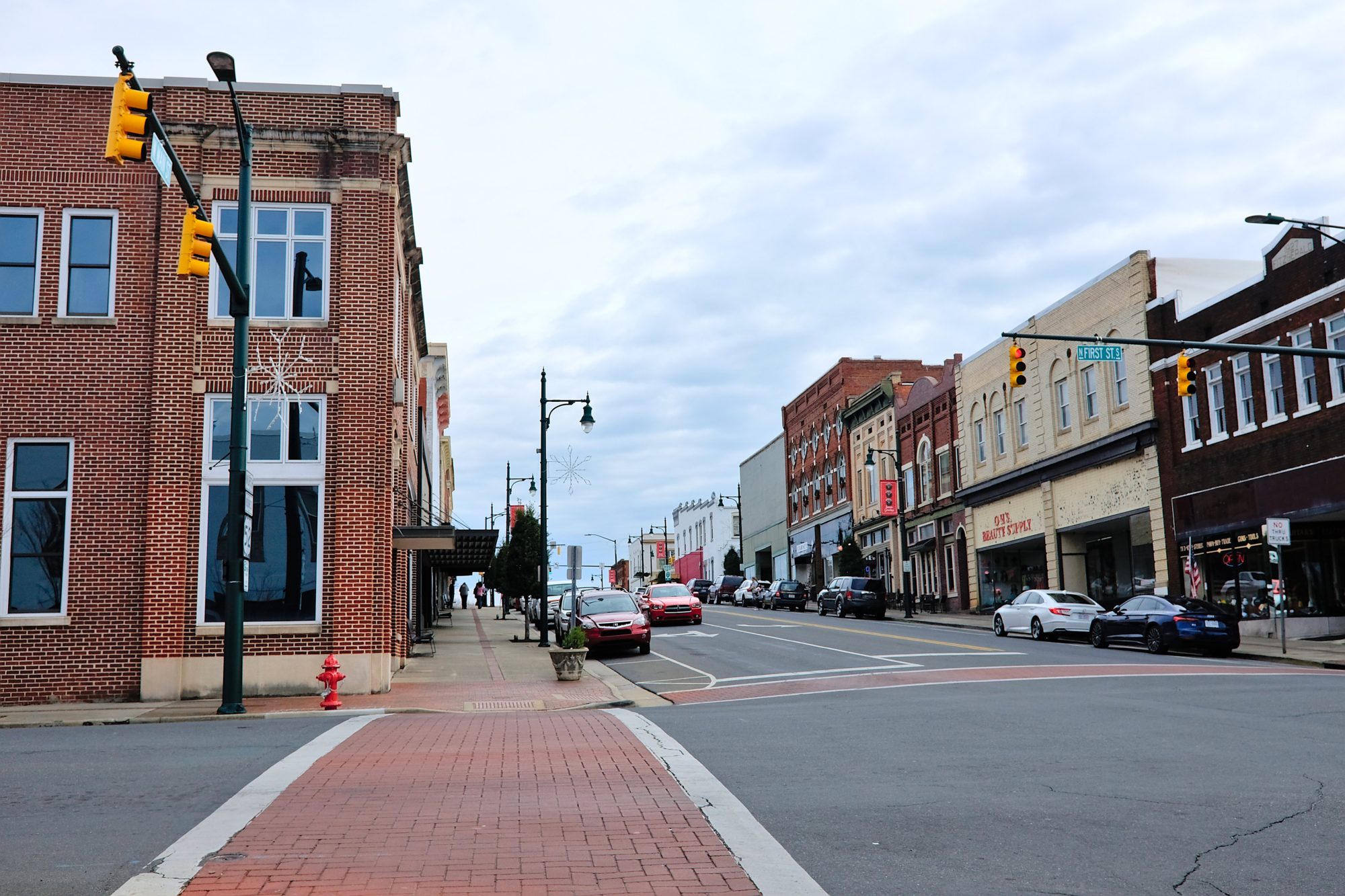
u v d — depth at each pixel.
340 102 21.88
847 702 16.67
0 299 20.59
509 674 24.95
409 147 23.98
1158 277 37.25
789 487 80.25
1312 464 29.41
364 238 21.53
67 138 20.97
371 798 9.25
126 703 19.66
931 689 18.62
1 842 7.76
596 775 10.26
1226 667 22.17
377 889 6.55
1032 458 44.84
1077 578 42.50
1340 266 28.77
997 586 48.91
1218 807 8.57
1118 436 37.72
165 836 7.95
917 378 67.12
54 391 20.45
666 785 9.70
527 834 7.88
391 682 22.66
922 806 8.75
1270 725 12.70
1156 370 36.28
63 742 13.47
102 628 20.09
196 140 21.33
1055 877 6.79
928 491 56.00
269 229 21.48
